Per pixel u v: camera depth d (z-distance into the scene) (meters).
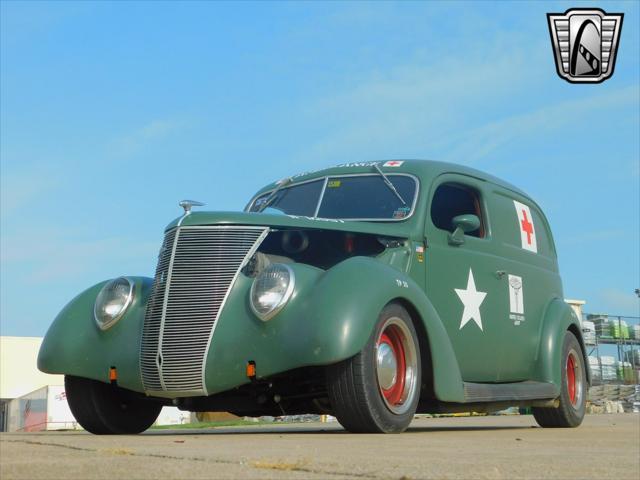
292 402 4.97
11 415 41.59
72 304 5.25
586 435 5.18
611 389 28.97
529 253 6.95
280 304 4.38
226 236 4.71
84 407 5.22
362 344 4.25
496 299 6.24
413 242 5.46
